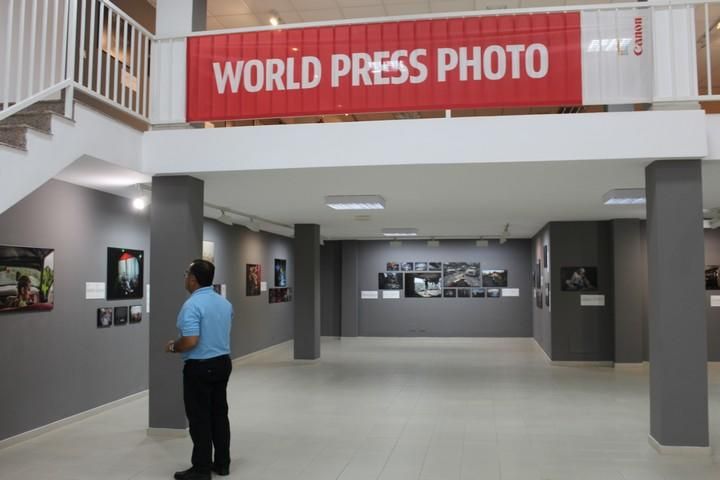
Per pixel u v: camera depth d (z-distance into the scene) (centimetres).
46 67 599
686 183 557
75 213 701
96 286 740
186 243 630
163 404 628
